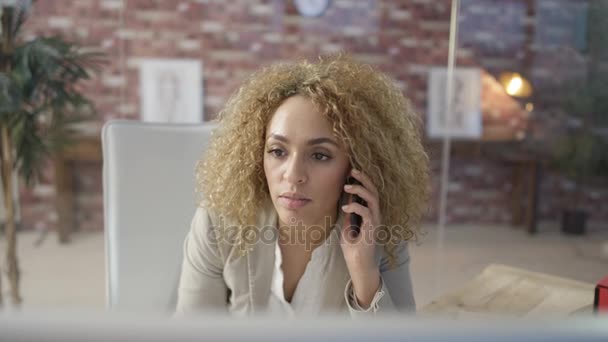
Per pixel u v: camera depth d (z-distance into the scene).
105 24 3.56
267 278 0.90
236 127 0.87
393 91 0.88
